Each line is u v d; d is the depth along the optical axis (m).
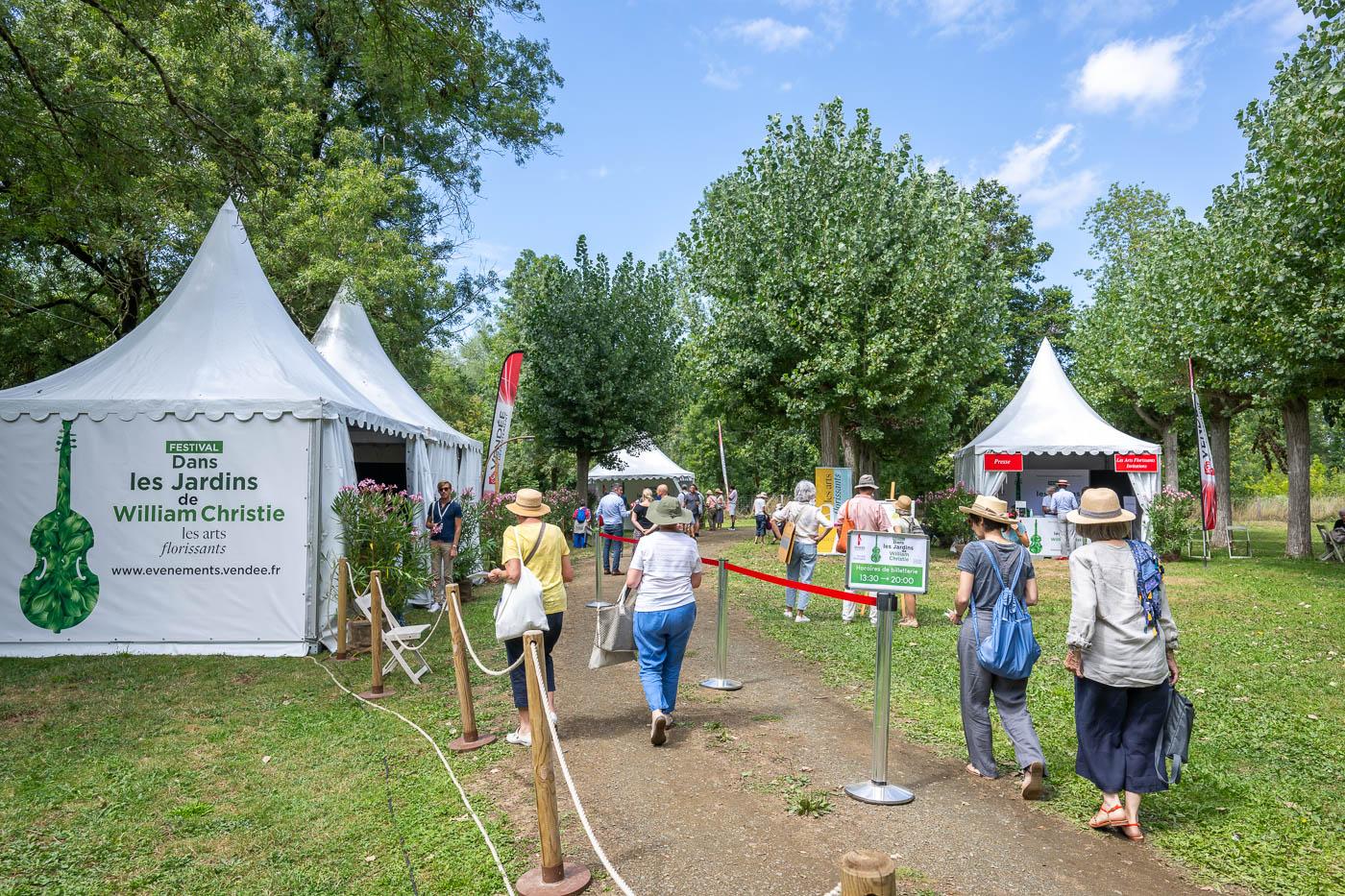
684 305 34.41
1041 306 40.91
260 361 10.45
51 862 4.52
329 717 6.96
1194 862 4.29
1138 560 4.60
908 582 5.62
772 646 9.62
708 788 5.23
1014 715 5.22
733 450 47.75
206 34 11.19
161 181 13.27
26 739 6.44
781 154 22.19
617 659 6.32
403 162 23.28
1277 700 7.30
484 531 16.05
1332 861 4.30
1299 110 11.48
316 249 17.75
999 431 21.81
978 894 3.93
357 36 11.38
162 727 6.71
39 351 20.86
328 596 9.65
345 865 4.41
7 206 12.67
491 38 11.78
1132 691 4.60
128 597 9.41
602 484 43.03
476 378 53.38
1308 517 20.28
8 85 11.05
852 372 20.38
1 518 9.40
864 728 6.49
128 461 9.50
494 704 7.28
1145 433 34.94
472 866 4.28
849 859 2.74
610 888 4.00
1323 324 15.38
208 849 4.66
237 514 9.48
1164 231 25.22
